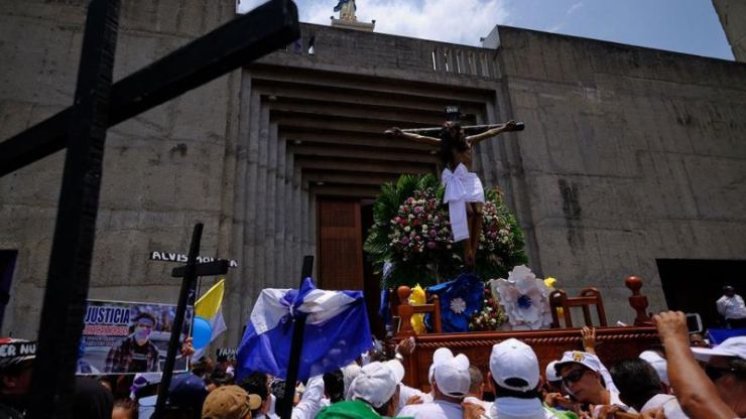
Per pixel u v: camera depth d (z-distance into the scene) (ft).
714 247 47.78
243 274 34.19
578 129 47.47
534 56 48.93
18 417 6.45
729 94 56.08
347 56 42.34
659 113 52.01
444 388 7.93
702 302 51.60
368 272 45.32
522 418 6.70
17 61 35.19
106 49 3.24
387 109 43.45
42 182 32.91
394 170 44.47
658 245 45.93
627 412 7.26
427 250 19.34
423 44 46.19
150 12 39.04
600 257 42.88
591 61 51.49
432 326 14.74
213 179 35.60
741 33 63.05
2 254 30.81
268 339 9.12
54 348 2.56
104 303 11.75
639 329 13.20
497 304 15.31
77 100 3.15
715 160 51.85
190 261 7.43
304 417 10.69
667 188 48.70
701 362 5.60
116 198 33.55
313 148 42.63
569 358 8.55
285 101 40.86
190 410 9.48
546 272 40.78
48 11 37.17
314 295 7.56
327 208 44.65
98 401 7.06
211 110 37.42
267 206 37.88
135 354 11.86
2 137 32.99
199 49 3.02
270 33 2.73
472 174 18.54
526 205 43.09
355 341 8.36
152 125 36.04
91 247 2.81
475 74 46.98
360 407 6.68
